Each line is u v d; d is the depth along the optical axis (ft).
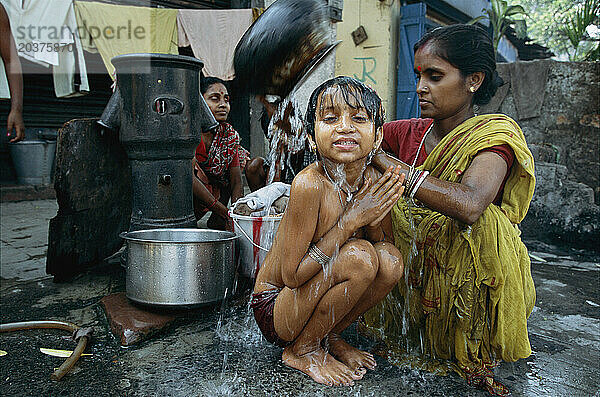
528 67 18.44
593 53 20.21
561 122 18.06
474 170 5.77
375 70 23.22
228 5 20.74
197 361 6.59
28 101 23.41
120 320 7.54
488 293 6.10
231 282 8.30
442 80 6.37
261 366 6.41
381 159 5.85
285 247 5.51
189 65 9.22
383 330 7.29
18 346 7.19
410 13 22.98
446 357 6.56
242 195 12.75
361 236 6.23
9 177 24.70
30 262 12.10
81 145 10.08
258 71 6.39
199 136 9.78
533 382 6.20
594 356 7.01
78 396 5.79
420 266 6.59
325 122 5.43
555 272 11.84
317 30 6.17
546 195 15.79
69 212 10.02
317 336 6.18
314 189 5.28
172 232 8.81
